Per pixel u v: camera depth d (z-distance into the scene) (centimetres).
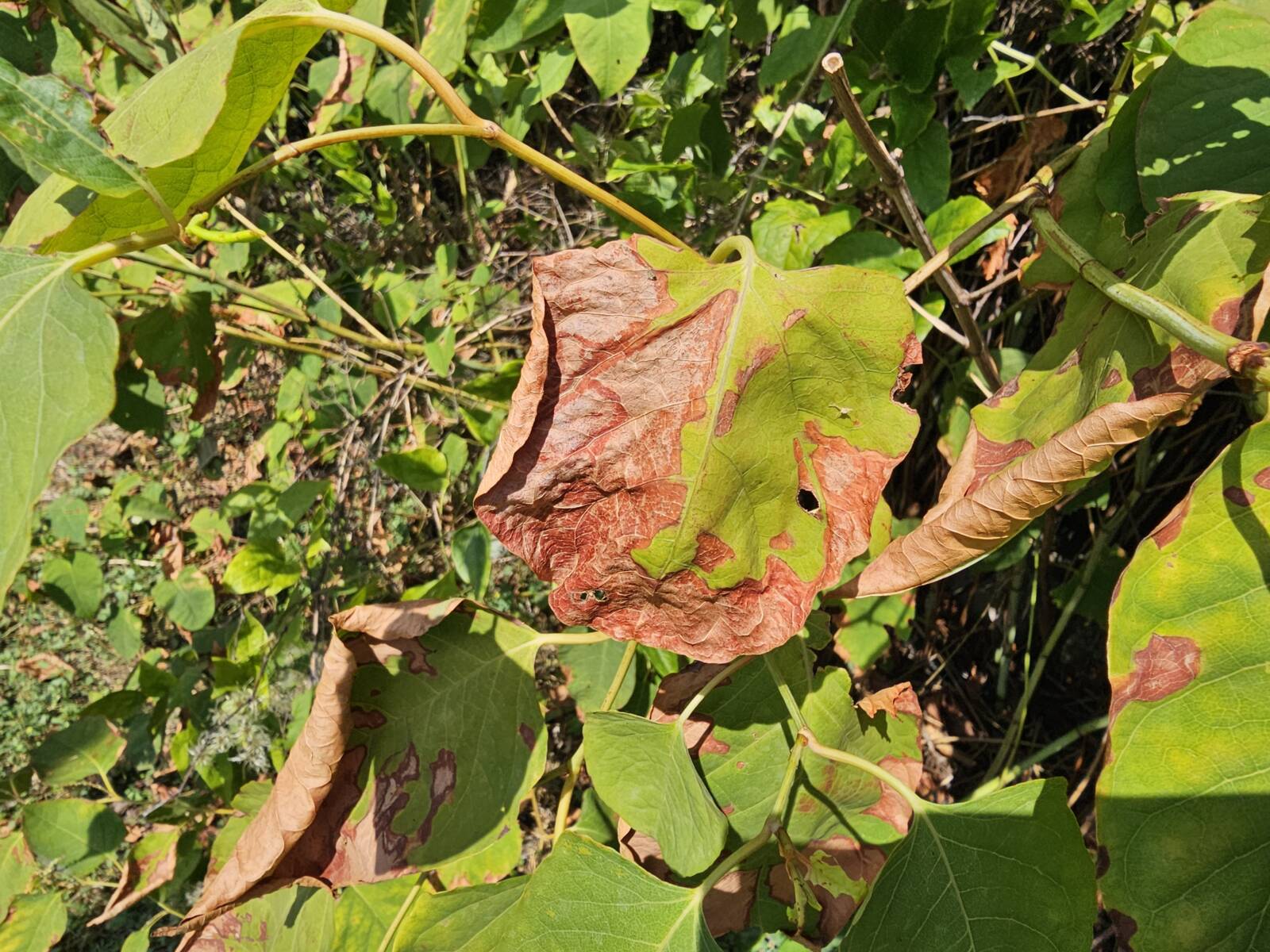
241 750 48
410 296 51
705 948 22
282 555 48
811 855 27
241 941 34
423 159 61
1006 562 40
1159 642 18
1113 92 33
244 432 75
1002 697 48
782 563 23
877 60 35
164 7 50
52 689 95
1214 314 21
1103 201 27
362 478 51
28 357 20
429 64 22
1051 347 26
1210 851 17
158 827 51
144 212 22
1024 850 21
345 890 34
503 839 31
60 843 51
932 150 34
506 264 56
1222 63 26
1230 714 17
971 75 33
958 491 26
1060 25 40
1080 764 45
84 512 75
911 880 22
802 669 28
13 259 21
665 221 42
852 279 21
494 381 45
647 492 22
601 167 44
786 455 23
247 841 26
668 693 28
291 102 60
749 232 42
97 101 52
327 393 55
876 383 22
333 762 25
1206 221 22
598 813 32
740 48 46
